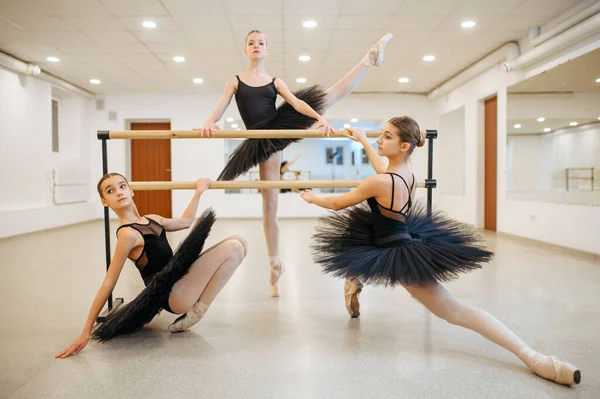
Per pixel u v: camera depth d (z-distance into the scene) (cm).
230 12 457
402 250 167
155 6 441
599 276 330
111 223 806
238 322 217
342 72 711
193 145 899
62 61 642
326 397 137
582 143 438
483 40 556
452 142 814
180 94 892
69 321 221
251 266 377
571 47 455
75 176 799
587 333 197
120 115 891
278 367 160
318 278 327
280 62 650
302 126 246
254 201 907
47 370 159
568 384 145
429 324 212
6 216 601
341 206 181
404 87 848
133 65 666
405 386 144
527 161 545
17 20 477
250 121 248
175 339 192
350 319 222
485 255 171
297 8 449
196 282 192
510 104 594
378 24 496
